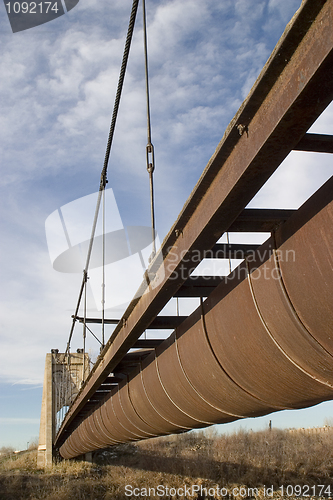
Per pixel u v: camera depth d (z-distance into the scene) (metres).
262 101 3.48
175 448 44.97
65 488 33.84
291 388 5.32
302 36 2.92
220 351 6.07
